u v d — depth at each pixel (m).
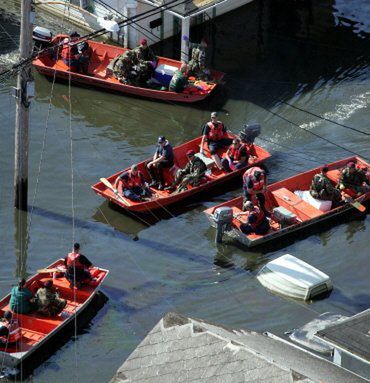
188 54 77.69
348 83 78.75
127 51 75.56
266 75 79.88
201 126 72.19
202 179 62.56
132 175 60.53
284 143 69.75
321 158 67.62
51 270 52.25
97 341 49.16
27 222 59.59
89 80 75.81
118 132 70.94
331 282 53.38
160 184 62.81
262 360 26.00
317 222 59.88
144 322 50.62
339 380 27.56
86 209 61.09
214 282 54.12
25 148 58.41
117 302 52.12
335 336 34.53
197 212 61.22
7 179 64.06
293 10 91.62
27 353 46.94
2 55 79.25
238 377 25.78
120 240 58.06
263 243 57.72
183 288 53.56
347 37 86.81
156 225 59.66
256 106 75.00
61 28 85.00
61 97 75.19
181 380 26.33
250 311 51.56
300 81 79.12
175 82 73.62
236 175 64.38
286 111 74.31
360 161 64.62
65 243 57.72
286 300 52.50
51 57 77.69
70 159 66.62
